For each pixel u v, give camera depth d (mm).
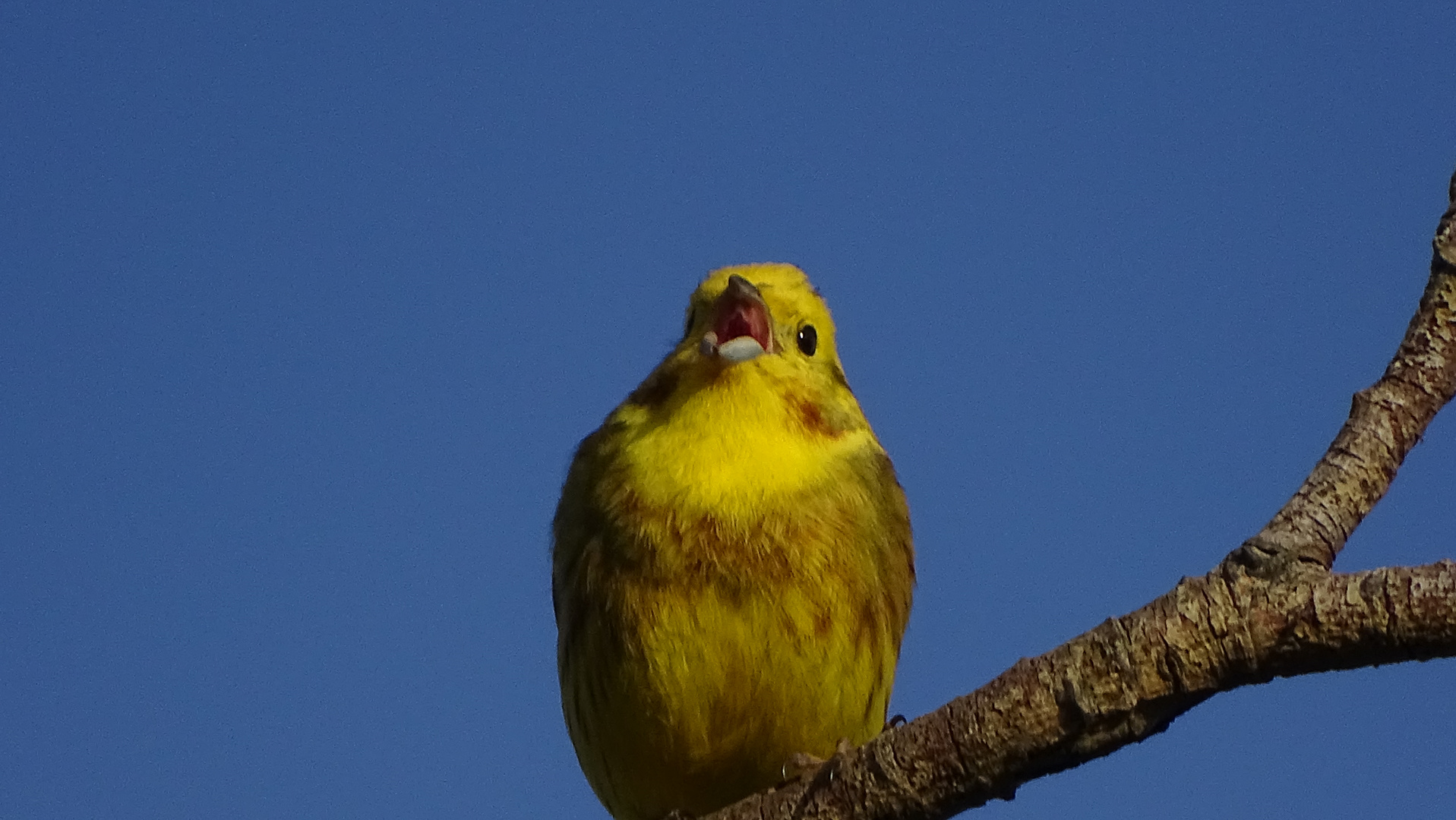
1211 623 6883
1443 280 7301
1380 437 7082
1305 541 6883
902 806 7531
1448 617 6594
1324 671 6867
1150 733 7113
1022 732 7227
